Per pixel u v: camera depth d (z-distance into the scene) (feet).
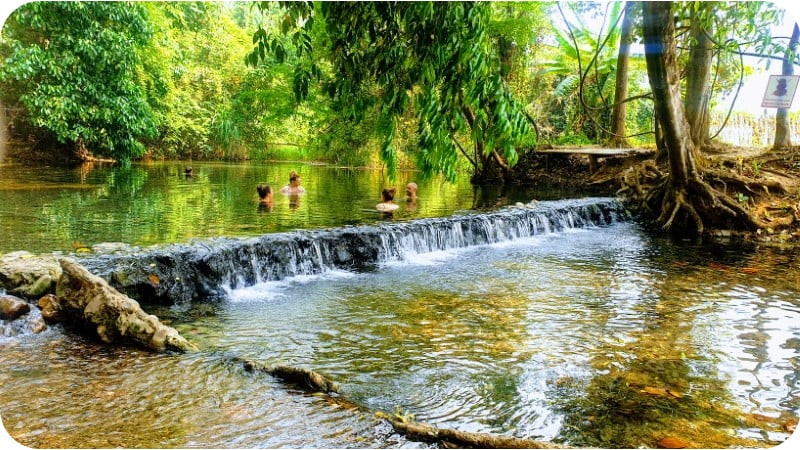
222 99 74.43
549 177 52.08
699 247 29.58
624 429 10.28
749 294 19.94
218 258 19.11
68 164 54.03
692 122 40.24
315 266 22.39
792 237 32.12
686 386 12.18
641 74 64.75
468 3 9.20
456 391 11.67
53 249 19.13
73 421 9.61
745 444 9.81
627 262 25.41
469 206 35.70
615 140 53.57
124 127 45.83
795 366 13.41
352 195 39.65
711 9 25.95
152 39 57.00
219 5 79.00
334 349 13.89
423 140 10.22
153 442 9.04
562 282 21.40
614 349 14.34
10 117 48.26
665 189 36.63
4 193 33.60
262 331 15.10
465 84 9.57
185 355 12.96
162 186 40.60
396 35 10.80
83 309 14.01
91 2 40.78
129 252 18.35
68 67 40.96
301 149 72.74
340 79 11.84
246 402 10.67
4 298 13.91
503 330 15.64
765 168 37.50
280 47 11.74
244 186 42.27
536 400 11.36
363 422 10.11
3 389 10.72
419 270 23.08
